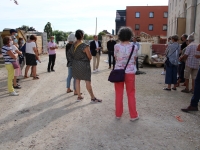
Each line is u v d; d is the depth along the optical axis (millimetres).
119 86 4547
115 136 3844
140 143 3590
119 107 4586
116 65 4500
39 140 3707
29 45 8828
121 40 4453
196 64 6516
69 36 6430
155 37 26516
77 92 5922
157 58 12984
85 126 4266
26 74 9391
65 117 4746
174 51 6875
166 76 7145
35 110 5215
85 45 5410
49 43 11023
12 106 5520
